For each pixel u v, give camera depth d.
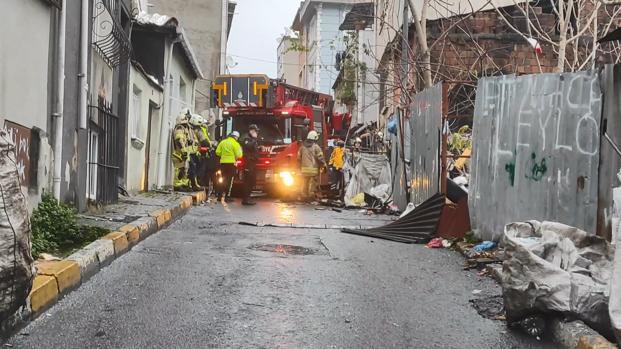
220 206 16.86
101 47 12.31
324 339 5.36
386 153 18.33
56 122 9.44
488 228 9.48
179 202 14.43
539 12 20.91
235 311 6.09
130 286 6.94
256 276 7.60
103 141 12.34
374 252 9.63
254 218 14.09
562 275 5.23
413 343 5.32
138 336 5.27
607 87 7.48
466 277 7.91
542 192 8.38
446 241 10.21
